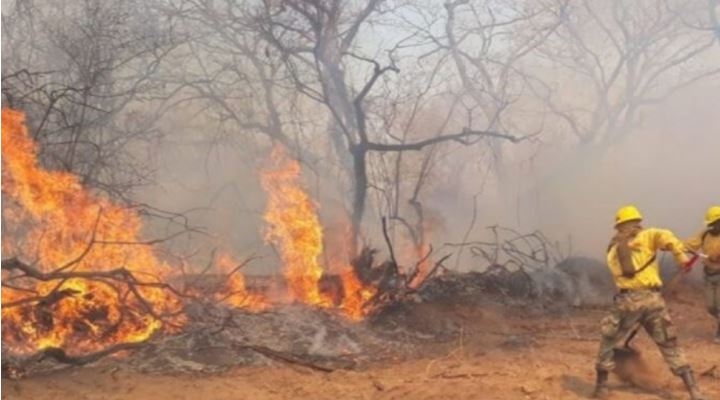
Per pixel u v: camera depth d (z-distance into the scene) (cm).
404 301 1107
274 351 891
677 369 721
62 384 768
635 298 731
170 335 918
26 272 828
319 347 941
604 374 738
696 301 1273
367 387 779
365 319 1062
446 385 767
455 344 984
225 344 903
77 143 1250
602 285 1340
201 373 832
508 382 782
